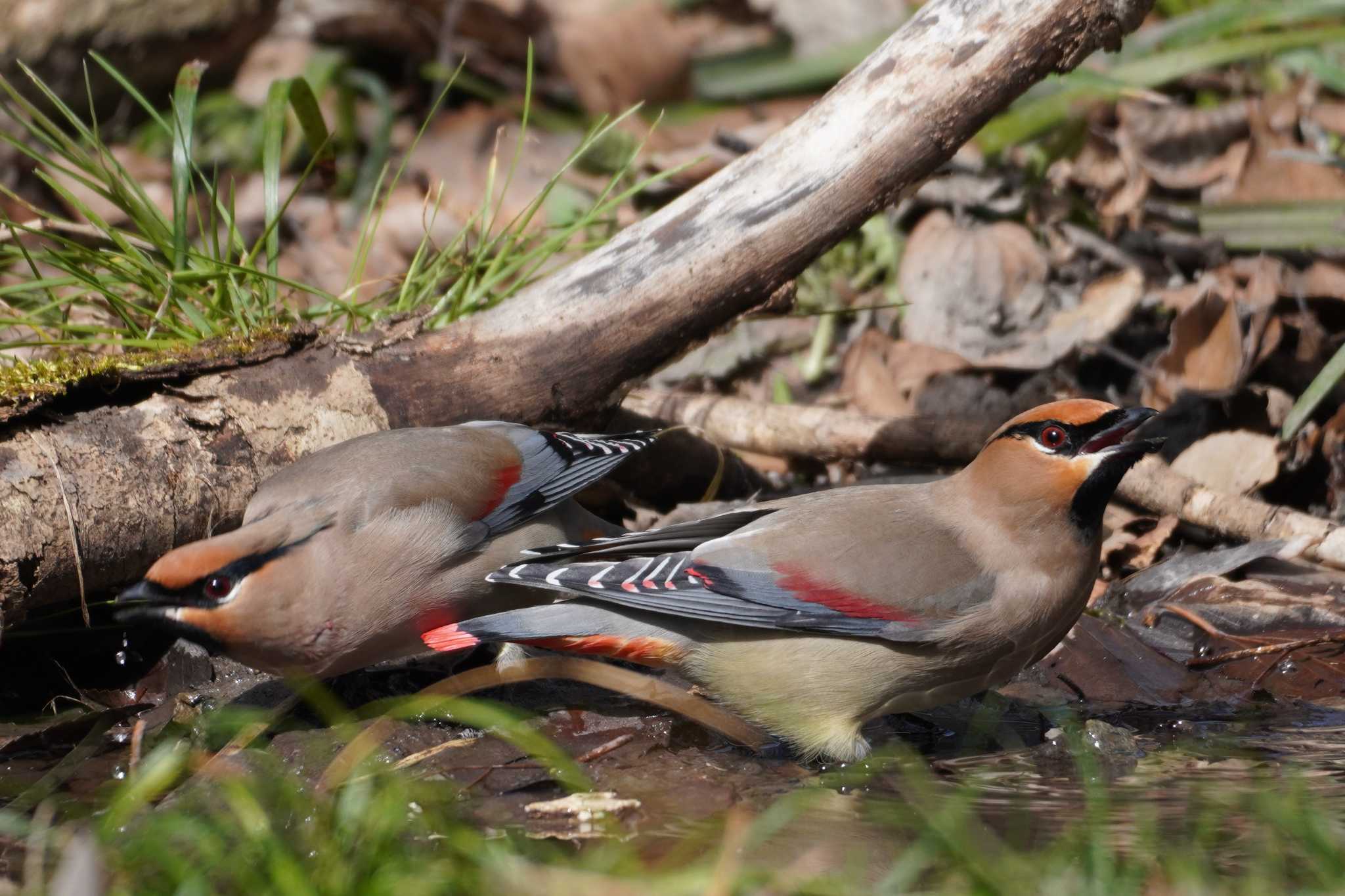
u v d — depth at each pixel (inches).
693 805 299.4
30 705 350.9
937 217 539.8
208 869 255.9
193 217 605.0
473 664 376.5
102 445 337.4
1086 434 330.0
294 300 466.6
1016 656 340.5
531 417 386.9
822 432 452.1
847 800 303.6
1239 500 412.5
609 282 382.3
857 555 331.3
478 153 641.0
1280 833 268.8
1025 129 557.3
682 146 637.9
